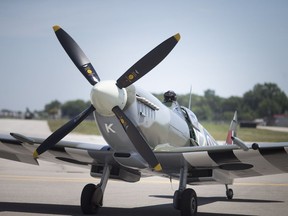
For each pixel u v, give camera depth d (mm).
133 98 15820
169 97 18250
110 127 15844
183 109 18938
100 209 17531
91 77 16094
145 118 16172
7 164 34906
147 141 16500
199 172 17172
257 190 25000
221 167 16734
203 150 15633
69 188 23000
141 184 26391
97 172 17859
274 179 31047
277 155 15391
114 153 16281
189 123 18750
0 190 21500
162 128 16828
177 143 17797
